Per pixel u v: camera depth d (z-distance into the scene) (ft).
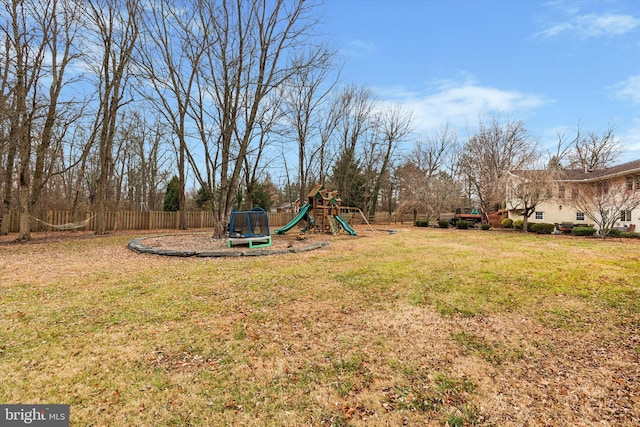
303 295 15.89
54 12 37.68
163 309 13.80
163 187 105.09
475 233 51.72
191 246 30.60
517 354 10.68
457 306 14.71
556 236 46.32
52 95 38.70
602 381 9.20
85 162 61.41
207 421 7.18
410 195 86.69
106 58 43.62
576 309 14.53
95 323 12.24
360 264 22.62
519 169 54.70
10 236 43.62
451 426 7.28
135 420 7.11
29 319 12.46
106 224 59.11
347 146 91.40
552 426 7.34
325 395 8.27
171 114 33.58
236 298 15.35
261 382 8.74
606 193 45.96
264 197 113.29
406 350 10.71
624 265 22.52
